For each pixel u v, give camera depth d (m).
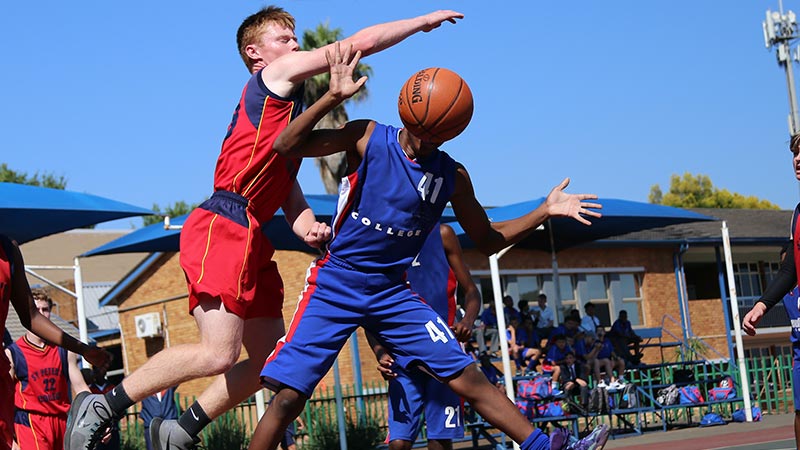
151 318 28.38
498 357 18.28
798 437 7.26
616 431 18.69
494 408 4.87
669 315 27.50
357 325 4.95
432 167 4.78
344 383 22.77
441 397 6.33
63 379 9.50
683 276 27.61
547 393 16.42
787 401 23.33
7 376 5.04
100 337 31.62
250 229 4.98
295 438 16.81
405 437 6.29
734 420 19.62
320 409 17.16
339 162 34.12
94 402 4.99
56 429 9.41
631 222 18.23
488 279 24.27
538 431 4.82
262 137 4.97
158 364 4.95
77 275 15.18
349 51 4.67
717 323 29.48
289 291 24.45
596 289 26.38
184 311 28.33
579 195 5.10
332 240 4.93
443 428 6.34
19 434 9.22
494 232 5.17
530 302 24.89
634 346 21.27
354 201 4.81
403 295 4.95
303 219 5.32
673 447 14.60
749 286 33.59
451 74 4.61
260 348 5.36
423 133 4.59
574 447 4.75
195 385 27.59
